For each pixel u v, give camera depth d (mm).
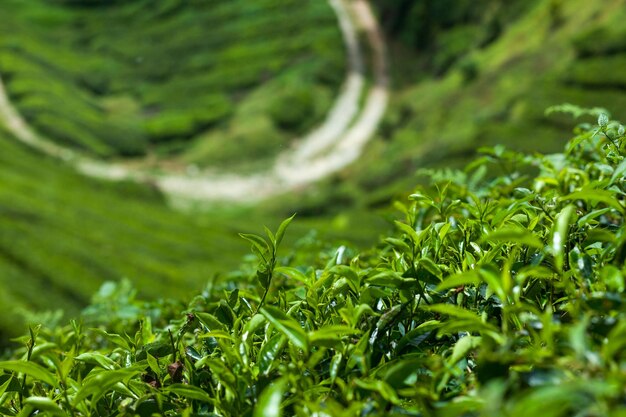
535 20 190250
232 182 194875
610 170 2865
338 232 110625
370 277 2297
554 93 142625
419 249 2400
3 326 75500
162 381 2379
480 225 2686
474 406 1429
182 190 190750
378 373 1977
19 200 120875
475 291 2350
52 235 108688
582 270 2002
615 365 1371
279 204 175125
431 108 191000
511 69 173000
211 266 115125
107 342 4754
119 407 2217
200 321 2457
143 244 118438
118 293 5215
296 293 2715
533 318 1819
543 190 3566
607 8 159875
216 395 2057
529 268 1792
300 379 1964
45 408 1973
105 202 134875
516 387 1522
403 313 2299
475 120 152250
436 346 2250
